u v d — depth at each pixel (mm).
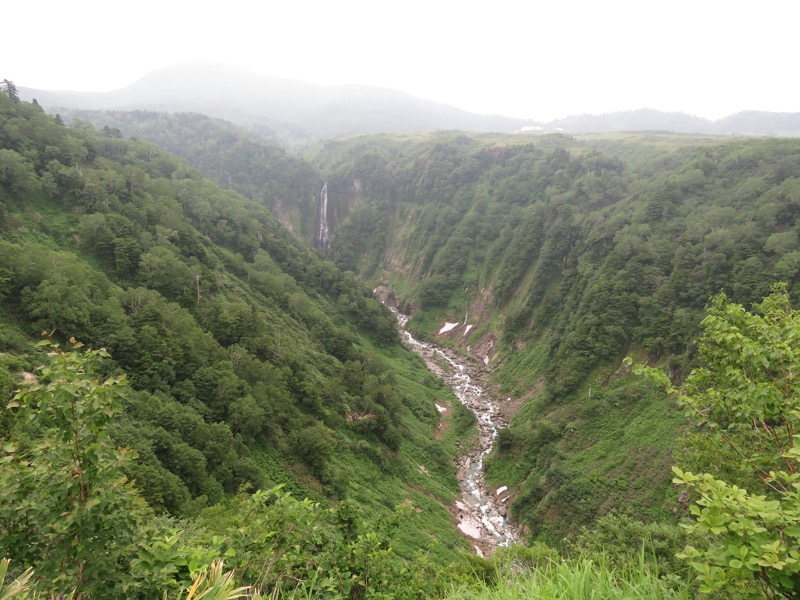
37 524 5191
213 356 45406
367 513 36906
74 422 5375
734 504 3764
